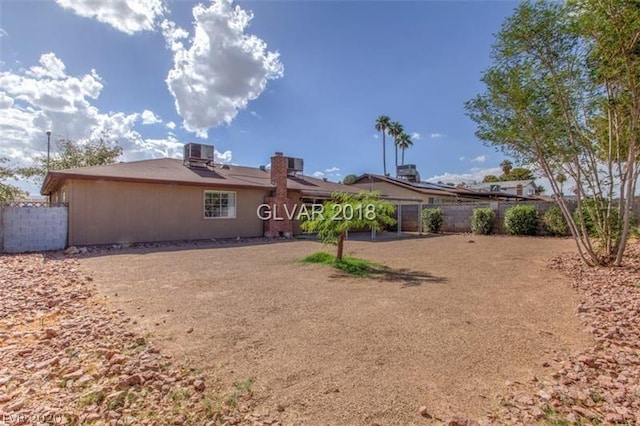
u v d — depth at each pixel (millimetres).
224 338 3238
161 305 4301
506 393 2301
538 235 13914
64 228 9961
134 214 11180
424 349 3004
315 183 18109
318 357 2840
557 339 3254
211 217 13031
